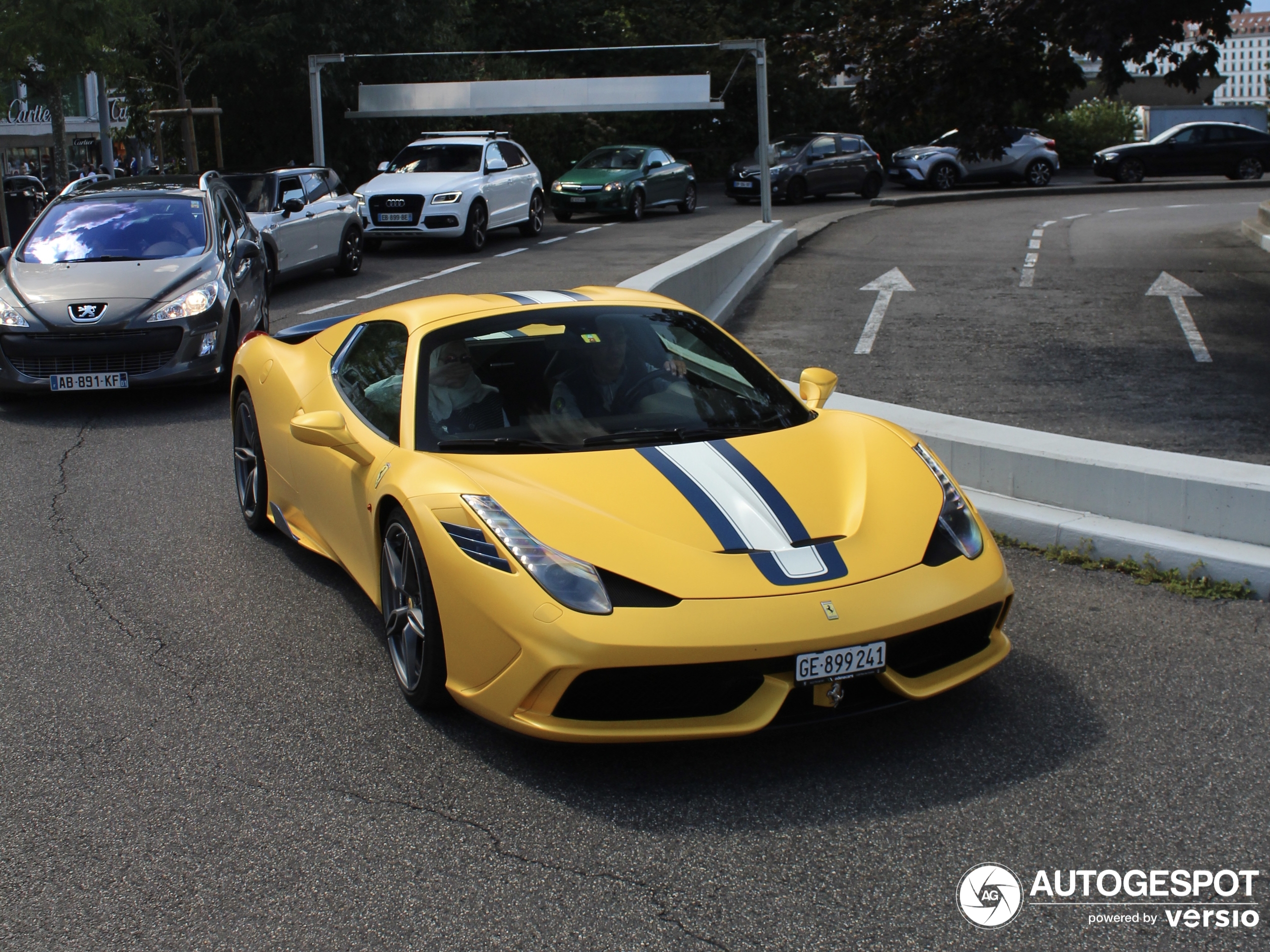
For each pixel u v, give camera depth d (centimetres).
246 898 270
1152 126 4241
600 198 2481
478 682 330
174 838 297
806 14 3616
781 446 385
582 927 257
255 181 1524
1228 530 477
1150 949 248
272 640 431
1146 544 477
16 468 693
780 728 315
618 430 390
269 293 1445
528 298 456
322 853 289
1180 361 979
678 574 316
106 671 405
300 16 2266
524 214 2172
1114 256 1669
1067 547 500
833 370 988
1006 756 332
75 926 261
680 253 1862
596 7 3519
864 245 1898
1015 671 390
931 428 587
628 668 303
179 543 548
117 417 833
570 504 339
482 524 335
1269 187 3162
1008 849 286
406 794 318
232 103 2384
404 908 266
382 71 2425
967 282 1471
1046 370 962
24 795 320
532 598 313
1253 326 1130
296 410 491
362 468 410
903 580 327
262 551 535
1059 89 1116
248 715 369
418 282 1573
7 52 1509
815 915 260
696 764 331
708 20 3681
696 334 452
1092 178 3653
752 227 1661
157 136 2047
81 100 3681
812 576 321
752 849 287
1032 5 1027
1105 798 308
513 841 293
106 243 925
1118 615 438
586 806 310
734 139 3791
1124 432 748
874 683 325
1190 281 1416
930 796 311
